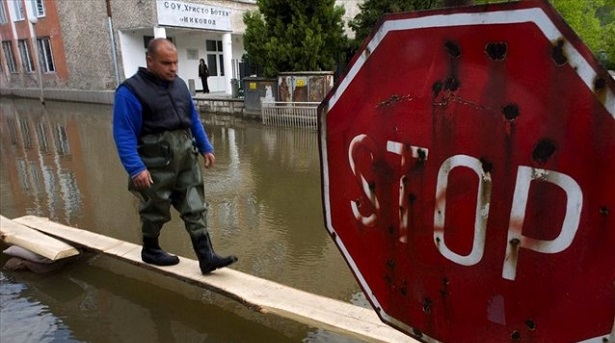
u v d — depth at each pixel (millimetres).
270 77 11930
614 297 817
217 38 19891
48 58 20266
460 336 1084
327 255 3857
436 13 957
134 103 2678
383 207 1170
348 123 1206
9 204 5453
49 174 6910
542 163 858
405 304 1193
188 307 3025
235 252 3951
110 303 3080
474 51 916
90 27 17547
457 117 964
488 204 949
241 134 10258
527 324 952
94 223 4738
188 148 2893
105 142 9516
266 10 11758
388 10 11844
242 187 5992
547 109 836
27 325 2820
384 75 1090
